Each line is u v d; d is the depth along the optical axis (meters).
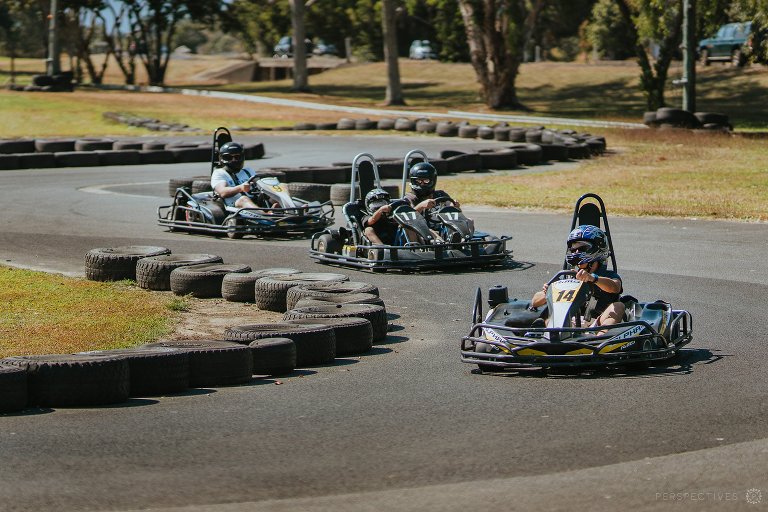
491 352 17.02
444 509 10.37
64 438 13.16
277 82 148.25
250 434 13.26
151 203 41.94
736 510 10.12
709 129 75.94
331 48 182.00
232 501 10.70
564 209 39.31
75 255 29.84
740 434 12.73
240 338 17.91
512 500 10.58
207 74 173.75
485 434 13.04
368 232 27.50
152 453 12.45
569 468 11.56
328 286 22.02
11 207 40.41
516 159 56.22
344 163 50.50
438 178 51.09
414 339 19.80
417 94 126.12
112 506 10.59
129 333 20.05
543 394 15.15
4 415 14.47
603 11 139.12
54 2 108.62
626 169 53.59
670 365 16.91
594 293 17.69
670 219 36.09
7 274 26.67
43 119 86.25
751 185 45.03
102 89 118.88
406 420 13.84
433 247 26.67
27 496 10.90
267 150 65.75
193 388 16.16
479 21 101.69
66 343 19.14
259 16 178.00
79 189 47.09
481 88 104.69
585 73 130.75
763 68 116.12
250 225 32.50
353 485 11.16
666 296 23.09
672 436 12.72
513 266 27.66
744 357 17.34
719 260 27.72
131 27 138.25
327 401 15.05
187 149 60.19
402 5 144.50
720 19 85.06
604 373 16.53
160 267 24.70
